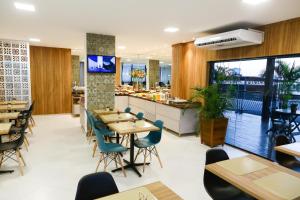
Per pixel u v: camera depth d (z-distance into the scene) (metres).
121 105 8.69
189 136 5.65
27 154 4.19
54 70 8.34
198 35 5.32
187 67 6.38
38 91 8.16
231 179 1.79
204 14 3.61
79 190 1.55
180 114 5.50
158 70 13.37
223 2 3.03
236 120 5.37
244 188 1.66
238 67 5.00
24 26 4.66
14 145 3.46
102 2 3.13
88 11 3.55
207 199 2.78
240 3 3.05
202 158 4.15
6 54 6.62
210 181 2.24
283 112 4.18
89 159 3.99
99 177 1.66
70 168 3.61
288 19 3.76
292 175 1.87
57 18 3.99
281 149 2.64
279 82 4.22
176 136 5.64
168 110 6.00
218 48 4.90
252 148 4.66
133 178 3.30
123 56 11.30
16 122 5.09
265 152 4.41
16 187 2.99
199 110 4.96
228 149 4.71
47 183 3.11
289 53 3.79
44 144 4.82
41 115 8.22
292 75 4.00
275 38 4.00
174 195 1.56
